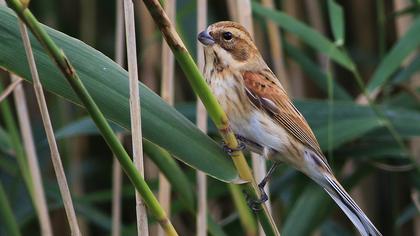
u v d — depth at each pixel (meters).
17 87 9.14
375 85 9.66
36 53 5.90
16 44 5.88
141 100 6.15
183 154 6.14
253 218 9.68
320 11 12.65
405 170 11.18
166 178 8.85
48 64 5.91
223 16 12.96
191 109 10.48
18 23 5.91
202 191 9.02
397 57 9.70
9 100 12.86
